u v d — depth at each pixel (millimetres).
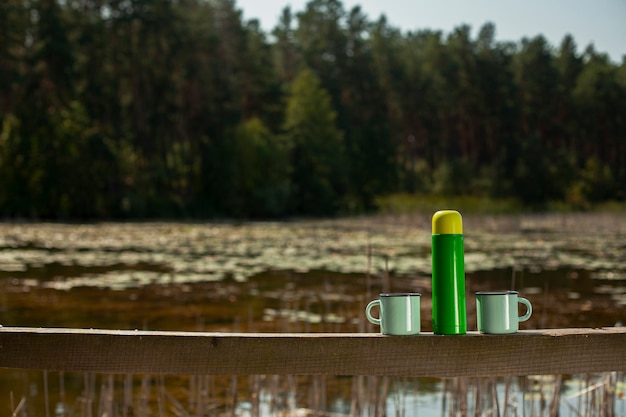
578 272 14148
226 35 59969
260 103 61625
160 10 48531
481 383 5043
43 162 40969
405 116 74688
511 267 14930
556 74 73188
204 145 48906
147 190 44406
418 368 2301
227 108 50625
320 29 71500
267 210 46969
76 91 46250
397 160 70750
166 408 5625
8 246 20781
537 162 65812
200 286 12617
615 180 70000
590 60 83125
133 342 2320
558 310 9477
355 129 68875
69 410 5648
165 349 2314
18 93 45344
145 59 49938
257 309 10219
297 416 5441
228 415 5395
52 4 44906
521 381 6062
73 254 18250
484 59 71250
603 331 2357
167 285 12727
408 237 24531
